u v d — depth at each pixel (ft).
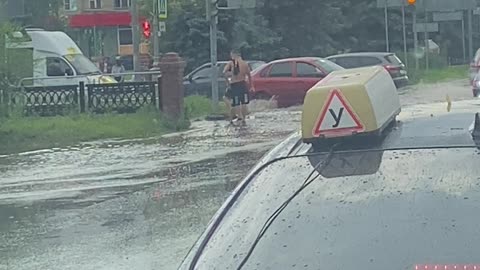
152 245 29.25
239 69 73.20
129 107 76.43
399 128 11.68
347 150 11.18
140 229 31.89
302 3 153.58
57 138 64.64
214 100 78.89
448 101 13.44
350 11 168.04
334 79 11.58
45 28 195.62
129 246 29.32
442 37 205.36
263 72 92.27
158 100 75.31
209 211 34.45
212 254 10.48
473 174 10.39
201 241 10.94
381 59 107.45
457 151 10.80
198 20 141.69
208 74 103.96
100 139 65.10
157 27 112.16
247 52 145.48
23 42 76.13
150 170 47.19
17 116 70.44
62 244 30.27
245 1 76.18
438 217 9.95
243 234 10.60
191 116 80.59
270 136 61.26
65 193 41.01
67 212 36.14
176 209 35.32
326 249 9.96
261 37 146.30
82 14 208.13
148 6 144.05
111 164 50.67
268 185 11.24
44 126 67.72
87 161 52.65
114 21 205.87
